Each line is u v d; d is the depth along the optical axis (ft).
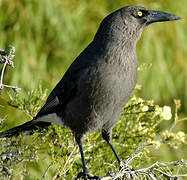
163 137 25.84
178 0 41.68
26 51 36.42
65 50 37.45
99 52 23.97
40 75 35.78
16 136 23.72
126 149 26.78
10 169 21.01
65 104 25.12
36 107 26.84
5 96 27.71
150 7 40.09
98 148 26.55
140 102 26.17
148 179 21.67
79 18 38.42
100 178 22.04
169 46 41.22
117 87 23.77
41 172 27.71
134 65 24.38
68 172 23.98
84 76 23.86
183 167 22.07
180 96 42.50
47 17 37.55
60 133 25.31
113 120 25.04
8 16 37.52
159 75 39.55
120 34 24.08
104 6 39.93
